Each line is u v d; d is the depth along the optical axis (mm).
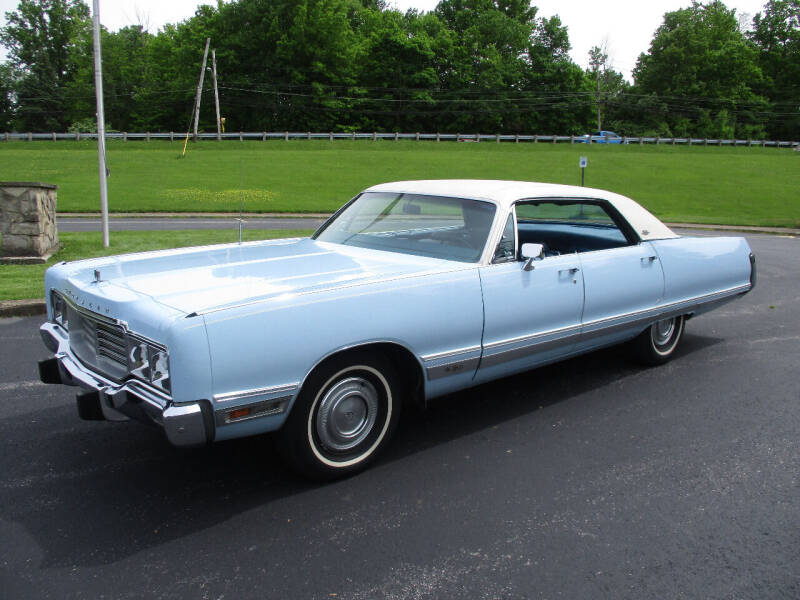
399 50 69812
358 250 4066
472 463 3469
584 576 2479
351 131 68000
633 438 3842
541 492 3156
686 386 4824
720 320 7152
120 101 68375
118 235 12352
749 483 3283
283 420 2910
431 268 3490
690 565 2564
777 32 83188
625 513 2967
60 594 2307
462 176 32531
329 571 2479
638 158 43031
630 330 4754
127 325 2801
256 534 2732
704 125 77500
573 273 4098
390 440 3635
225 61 64188
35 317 6547
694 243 5172
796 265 11875
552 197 4211
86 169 31703
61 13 76562
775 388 4797
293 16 64688
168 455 3510
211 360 2596
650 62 81562
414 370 3439
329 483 3219
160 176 29734
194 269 3432
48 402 4238
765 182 33719
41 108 72625
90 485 3154
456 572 2486
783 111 79438
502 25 76750
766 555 2643
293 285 3037
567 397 4559
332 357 3031
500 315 3666
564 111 74562
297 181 29703
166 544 2646
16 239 9180
